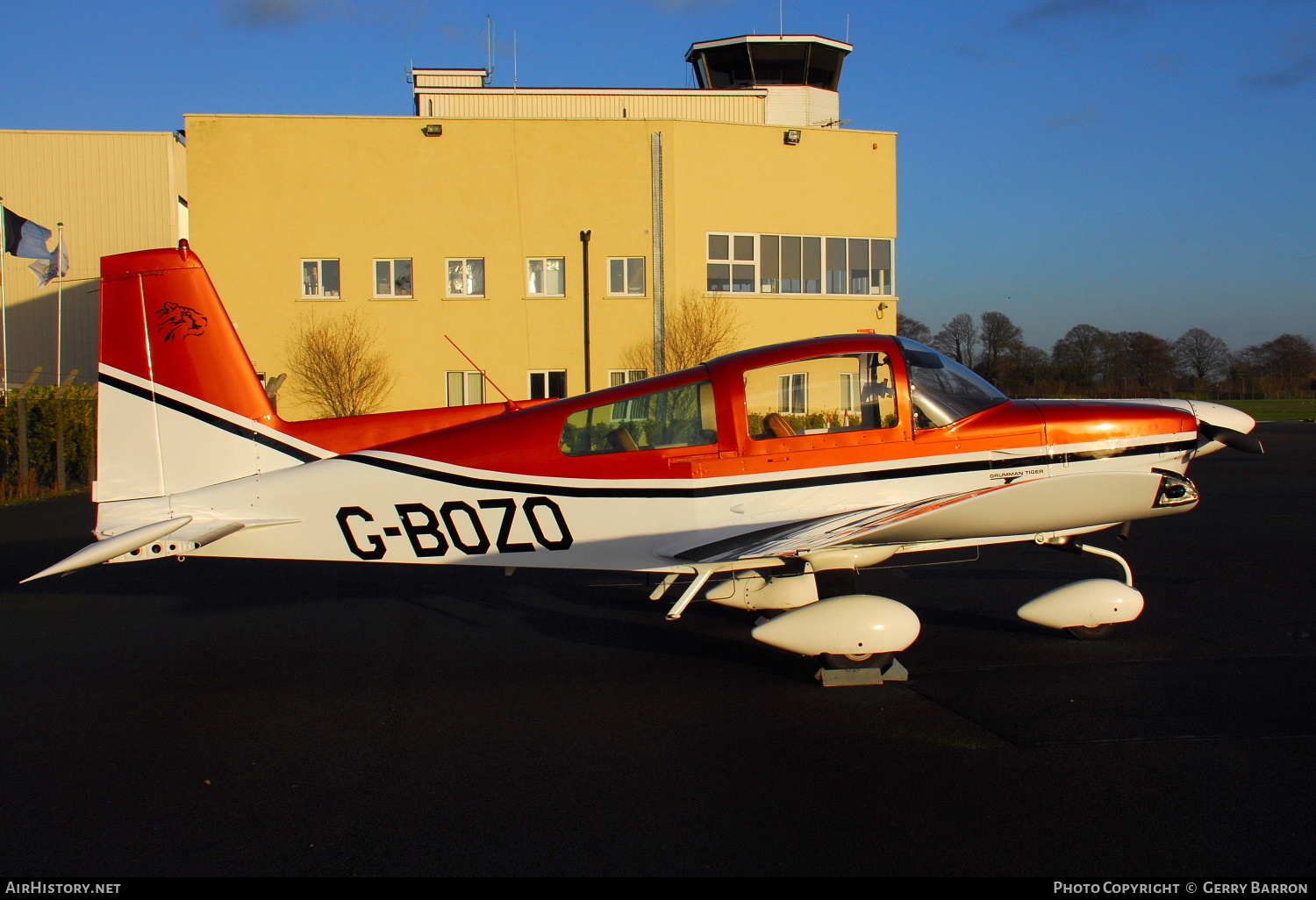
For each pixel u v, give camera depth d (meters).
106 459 5.32
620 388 5.25
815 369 5.20
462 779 3.40
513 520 5.23
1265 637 5.02
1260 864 2.65
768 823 2.98
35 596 6.79
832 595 5.09
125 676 4.75
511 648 5.22
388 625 5.80
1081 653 4.82
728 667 4.80
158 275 5.38
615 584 6.81
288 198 18.83
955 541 5.29
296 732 3.92
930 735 3.72
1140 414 5.45
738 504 5.11
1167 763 3.36
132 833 3.01
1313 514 9.95
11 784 3.41
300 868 2.76
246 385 5.52
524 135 19.25
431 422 5.91
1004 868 2.65
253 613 6.19
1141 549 7.94
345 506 5.30
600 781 3.36
